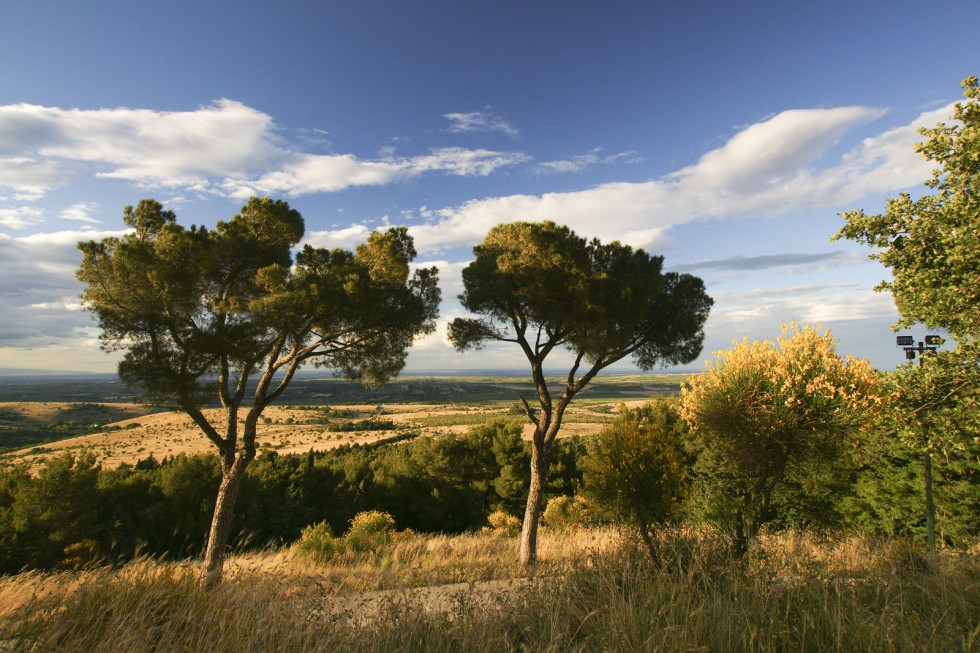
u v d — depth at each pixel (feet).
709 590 12.05
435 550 35.32
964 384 16.52
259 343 29.89
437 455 97.81
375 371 35.68
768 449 18.45
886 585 11.62
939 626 9.67
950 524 26.94
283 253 35.40
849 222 18.98
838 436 17.79
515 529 55.83
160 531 70.49
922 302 17.62
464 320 37.45
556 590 12.84
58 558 57.82
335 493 94.22
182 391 28.35
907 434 18.19
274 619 10.77
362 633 11.05
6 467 79.56
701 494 21.13
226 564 25.70
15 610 11.07
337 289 29.22
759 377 18.90
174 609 11.41
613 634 9.37
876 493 31.65
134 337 27.81
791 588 11.82
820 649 8.88
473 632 10.64
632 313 31.32
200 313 29.71
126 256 26.86
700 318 34.73
